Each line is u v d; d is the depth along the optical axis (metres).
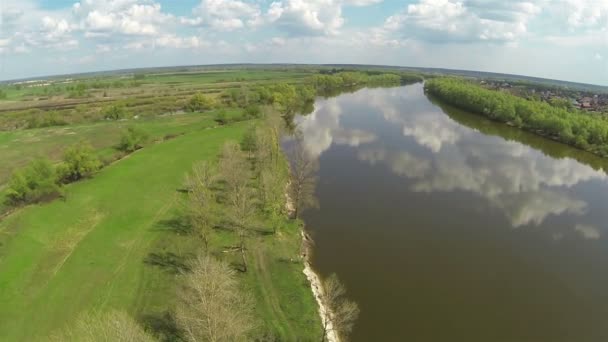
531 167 93.19
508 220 65.38
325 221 63.06
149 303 41.09
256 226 56.84
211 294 31.52
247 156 86.62
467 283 48.41
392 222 63.44
